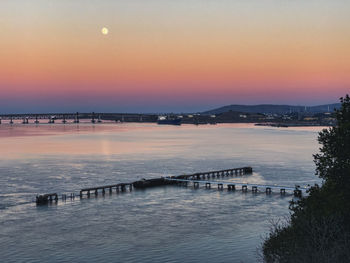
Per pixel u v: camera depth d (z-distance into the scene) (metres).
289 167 157.38
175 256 61.31
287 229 50.25
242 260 59.22
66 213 85.75
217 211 87.06
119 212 86.75
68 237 70.00
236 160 183.50
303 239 43.81
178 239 68.69
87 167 160.38
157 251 63.34
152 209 89.44
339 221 43.78
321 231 42.03
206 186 115.88
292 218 49.28
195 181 117.38
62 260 60.06
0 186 116.88
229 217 82.00
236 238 68.75
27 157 198.25
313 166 159.12
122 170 152.62
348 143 47.34
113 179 131.88
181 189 113.06
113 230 73.81
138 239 68.81
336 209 44.84
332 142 48.72
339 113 50.69
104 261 59.69
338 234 42.22
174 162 177.50
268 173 142.62
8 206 91.88
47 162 177.12
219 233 71.50
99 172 147.00
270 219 79.94
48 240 68.44
